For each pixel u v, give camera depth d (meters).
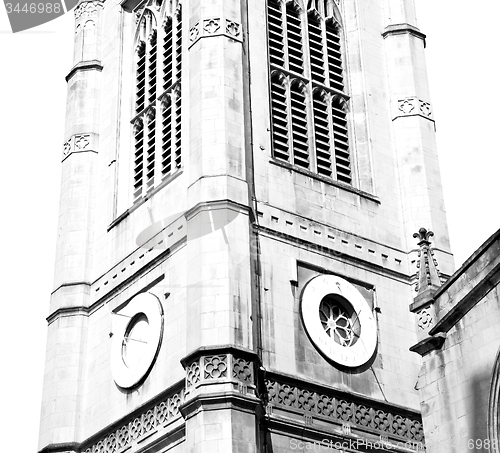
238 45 53.91
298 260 50.84
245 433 43.62
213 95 51.88
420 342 41.06
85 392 53.12
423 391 40.75
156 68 58.44
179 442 45.88
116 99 59.81
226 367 44.75
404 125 58.16
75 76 62.06
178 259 50.25
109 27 63.03
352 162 56.66
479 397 38.69
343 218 53.72
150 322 50.22
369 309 51.75
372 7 61.66
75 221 57.62
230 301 46.59
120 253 54.59
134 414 48.78
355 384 49.50
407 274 54.22
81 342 54.34
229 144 50.66
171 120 55.44
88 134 60.06
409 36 60.75
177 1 58.59
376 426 48.84
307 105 56.62
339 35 60.44
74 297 55.38
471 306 39.75
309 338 49.22
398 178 57.00
